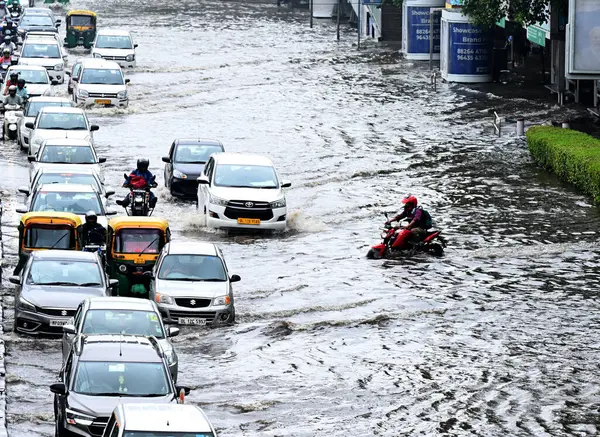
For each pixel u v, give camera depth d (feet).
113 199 311.88
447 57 533.14
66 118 364.79
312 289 238.48
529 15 450.30
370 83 536.83
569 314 221.87
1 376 180.96
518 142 400.06
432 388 184.03
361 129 422.82
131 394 153.48
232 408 174.91
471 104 474.08
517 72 565.12
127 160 364.58
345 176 347.97
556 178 345.31
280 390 183.21
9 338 201.98
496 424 168.96
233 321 218.79
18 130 385.91
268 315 222.69
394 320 218.59
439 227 289.33
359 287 239.71
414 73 569.64
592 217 298.56
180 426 129.59
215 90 516.73
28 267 212.23
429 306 226.58
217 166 299.17
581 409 175.32
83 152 318.86
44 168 291.17
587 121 415.64
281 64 603.26
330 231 290.15
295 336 210.38
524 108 459.73
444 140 402.72
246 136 409.28
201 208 296.71
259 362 196.54
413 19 618.85
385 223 269.64
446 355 199.52
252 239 282.77
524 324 216.13
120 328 180.65
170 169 323.78
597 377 189.06
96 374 155.63
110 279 221.05
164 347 177.37
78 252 218.59
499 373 190.70
